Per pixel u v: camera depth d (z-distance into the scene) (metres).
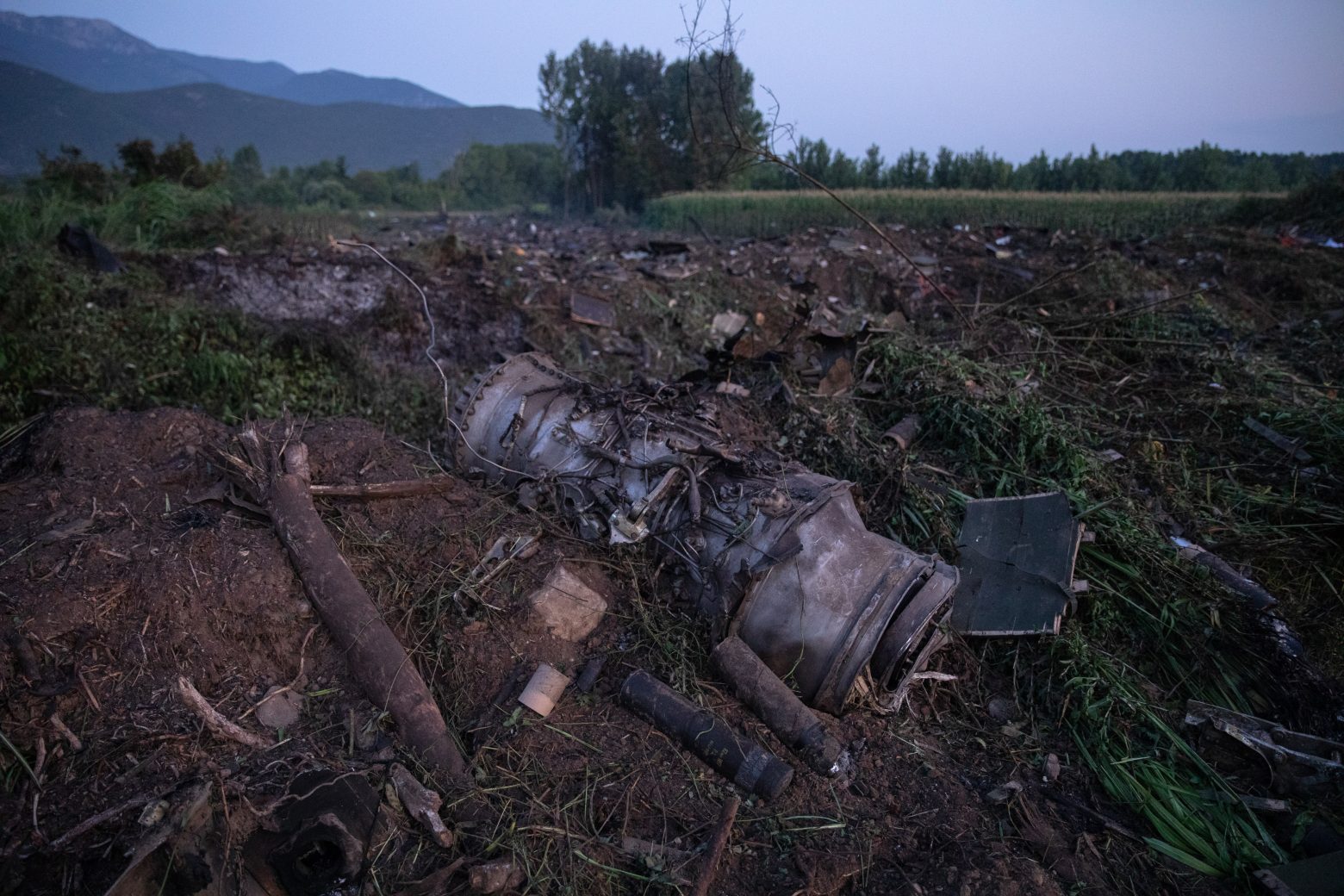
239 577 3.76
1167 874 3.45
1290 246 14.45
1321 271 13.22
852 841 3.40
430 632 4.04
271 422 5.08
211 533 3.93
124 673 3.33
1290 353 8.93
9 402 6.49
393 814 3.18
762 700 3.83
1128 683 4.30
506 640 4.05
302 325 8.58
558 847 3.19
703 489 4.47
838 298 12.09
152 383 7.22
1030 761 4.02
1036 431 5.85
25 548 3.68
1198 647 4.49
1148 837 3.62
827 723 4.00
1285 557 5.25
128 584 3.56
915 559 4.16
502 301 9.72
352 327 9.24
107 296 8.08
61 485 4.25
